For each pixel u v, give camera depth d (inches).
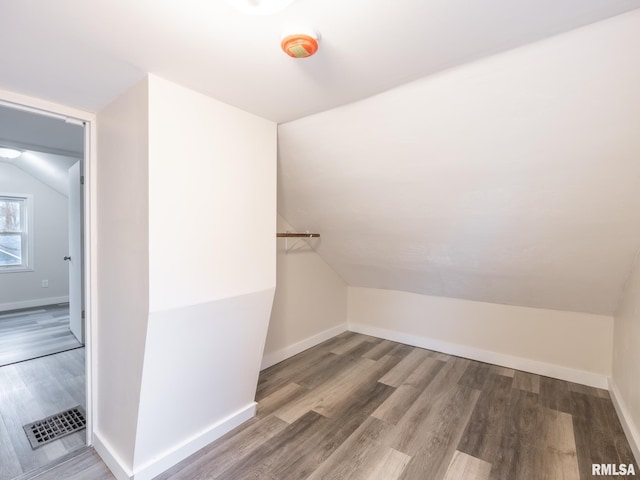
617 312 92.6
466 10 37.9
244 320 72.4
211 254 63.0
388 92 59.5
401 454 68.4
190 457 66.7
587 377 100.5
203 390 68.6
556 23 40.4
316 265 132.8
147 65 50.4
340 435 74.5
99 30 41.6
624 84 45.4
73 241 136.2
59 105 64.9
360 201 90.7
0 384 98.4
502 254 89.8
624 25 39.6
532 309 109.5
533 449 70.1
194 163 59.4
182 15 38.6
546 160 59.7
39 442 72.4
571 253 79.9
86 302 71.0
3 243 185.2
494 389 97.5
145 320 54.8
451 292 121.2
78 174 125.9
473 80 52.6
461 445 71.4
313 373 107.3
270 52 46.9
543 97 51.0
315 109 67.8
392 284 134.5
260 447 70.1
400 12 38.1
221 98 62.4
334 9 37.4
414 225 91.5
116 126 62.1
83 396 91.9
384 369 111.3
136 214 56.5
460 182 71.4
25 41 43.8
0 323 158.9
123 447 62.2
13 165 182.7
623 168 55.8
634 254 73.2
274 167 76.2
